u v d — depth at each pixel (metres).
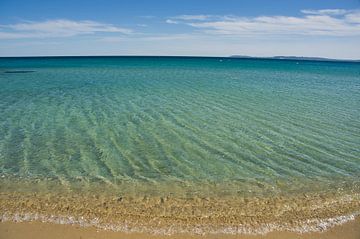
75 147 13.59
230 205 9.22
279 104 23.58
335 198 9.77
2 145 13.67
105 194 9.70
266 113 20.41
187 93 27.75
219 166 11.98
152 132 15.73
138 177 10.93
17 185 10.15
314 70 74.12
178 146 13.91
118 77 42.41
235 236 7.88
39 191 9.79
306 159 12.80
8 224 8.12
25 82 35.31
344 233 8.09
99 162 12.12
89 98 24.42
